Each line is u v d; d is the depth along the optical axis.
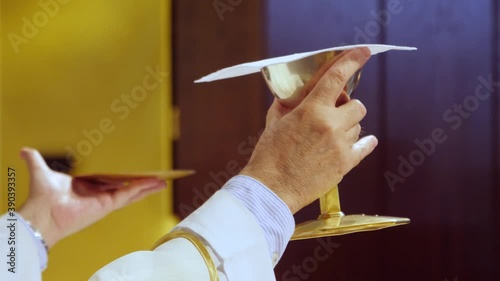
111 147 3.08
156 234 2.98
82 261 3.10
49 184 1.09
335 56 0.82
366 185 2.18
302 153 0.81
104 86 3.08
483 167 2.13
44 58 3.18
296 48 2.24
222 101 2.54
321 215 0.96
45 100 3.18
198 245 0.78
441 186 2.15
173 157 2.87
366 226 0.88
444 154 2.15
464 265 2.15
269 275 0.77
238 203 0.80
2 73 3.19
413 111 2.15
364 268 2.21
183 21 2.70
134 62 3.01
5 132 3.21
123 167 3.04
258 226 0.78
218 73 0.87
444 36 2.12
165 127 2.92
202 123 2.64
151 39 2.96
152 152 2.98
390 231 2.20
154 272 0.76
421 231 2.18
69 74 3.15
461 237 2.15
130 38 3.02
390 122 2.16
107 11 3.08
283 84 0.85
